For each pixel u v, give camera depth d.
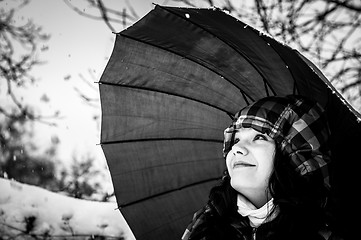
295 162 1.68
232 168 1.72
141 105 2.00
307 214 1.62
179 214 2.02
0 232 4.10
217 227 1.74
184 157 2.02
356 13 5.49
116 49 1.93
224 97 1.97
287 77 1.82
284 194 1.66
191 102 1.98
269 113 1.70
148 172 2.02
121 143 2.02
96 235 4.17
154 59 1.94
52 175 8.59
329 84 1.56
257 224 1.67
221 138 2.00
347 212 1.68
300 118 1.69
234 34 1.72
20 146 8.83
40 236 4.12
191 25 1.80
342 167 1.70
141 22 1.85
